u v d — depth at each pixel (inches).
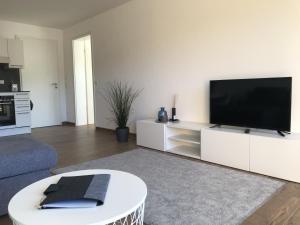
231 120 121.6
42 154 80.4
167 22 153.6
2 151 78.3
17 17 208.1
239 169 109.3
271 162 99.0
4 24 216.8
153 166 116.1
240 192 86.7
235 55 124.5
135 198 48.1
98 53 207.5
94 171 63.7
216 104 127.0
